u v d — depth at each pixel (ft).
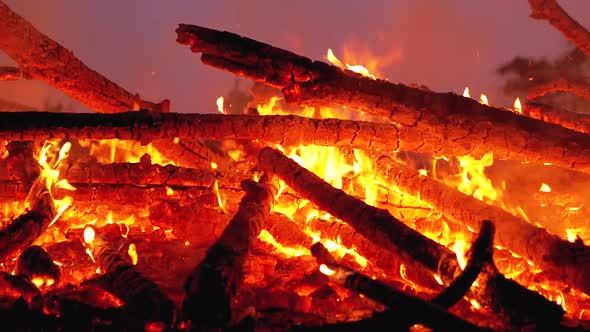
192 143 15.16
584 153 11.64
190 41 10.96
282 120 12.22
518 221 10.17
